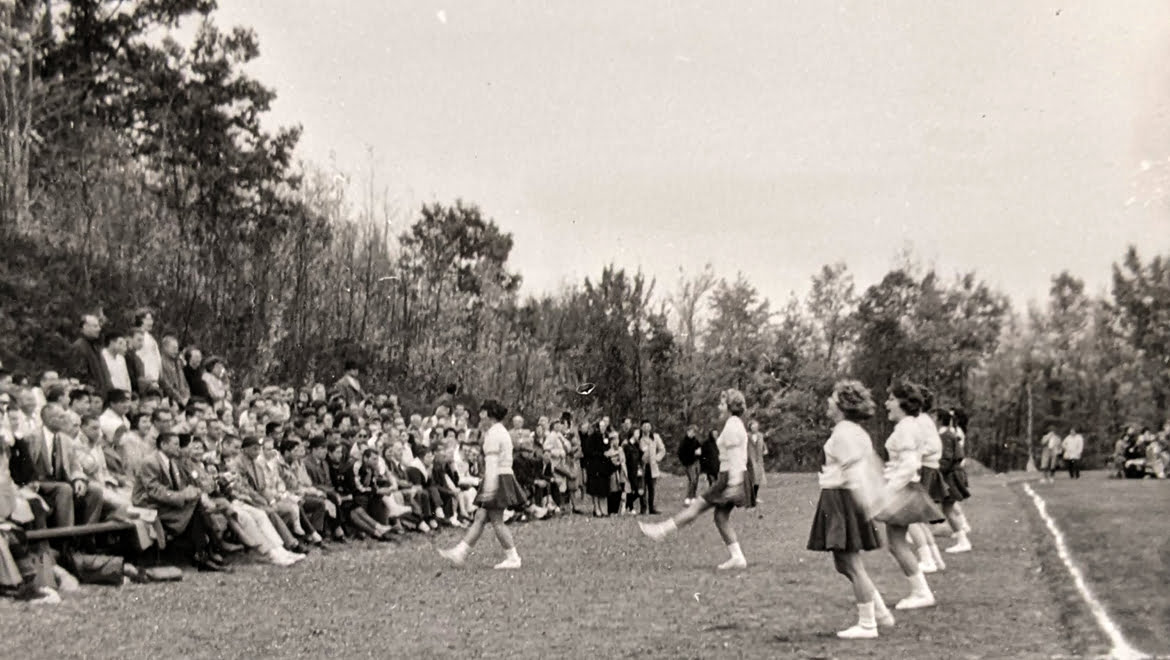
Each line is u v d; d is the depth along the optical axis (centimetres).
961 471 1546
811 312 5288
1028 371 6888
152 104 3525
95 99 3522
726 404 1437
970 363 5881
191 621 1048
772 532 2002
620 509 2670
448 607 1130
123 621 1047
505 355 3759
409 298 3575
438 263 3659
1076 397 6881
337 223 3469
